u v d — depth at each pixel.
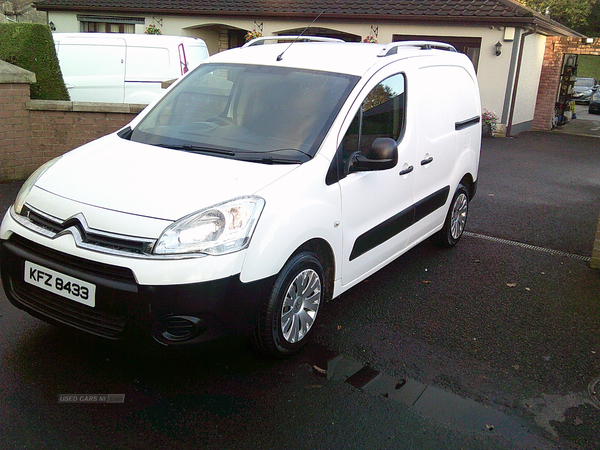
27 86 7.76
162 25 19.22
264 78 4.22
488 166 11.32
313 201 3.48
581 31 51.12
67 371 3.33
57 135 8.08
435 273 5.33
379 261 4.44
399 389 3.40
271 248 3.16
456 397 3.36
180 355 3.05
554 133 17.86
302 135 3.77
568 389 3.54
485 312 4.55
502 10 15.11
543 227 7.12
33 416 2.93
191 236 2.97
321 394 3.29
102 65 11.80
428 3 16.33
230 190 3.20
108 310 2.96
